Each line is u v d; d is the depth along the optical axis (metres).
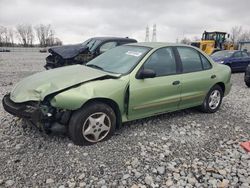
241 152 3.94
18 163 3.35
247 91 8.77
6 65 16.16
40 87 3.75
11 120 4.75
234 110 6.11
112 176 3.18
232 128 4.91
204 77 5.25
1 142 3.90
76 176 3.14
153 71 4.22
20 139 4.00
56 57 9.12
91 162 3.45
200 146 4.09
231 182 3.17
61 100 3.52
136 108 4.27
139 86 4.21
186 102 5.06
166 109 4.75
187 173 3.32
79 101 3.60
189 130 4.70
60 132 3.72
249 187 3.08
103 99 3.89
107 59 4.87
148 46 4.79
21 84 4.19
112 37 10.30
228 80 5.88
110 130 4.06
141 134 4.39
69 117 3.73
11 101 3.95
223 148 4.05
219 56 14.09
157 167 3.41
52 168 3.28
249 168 3.49
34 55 30.20
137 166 3.41
